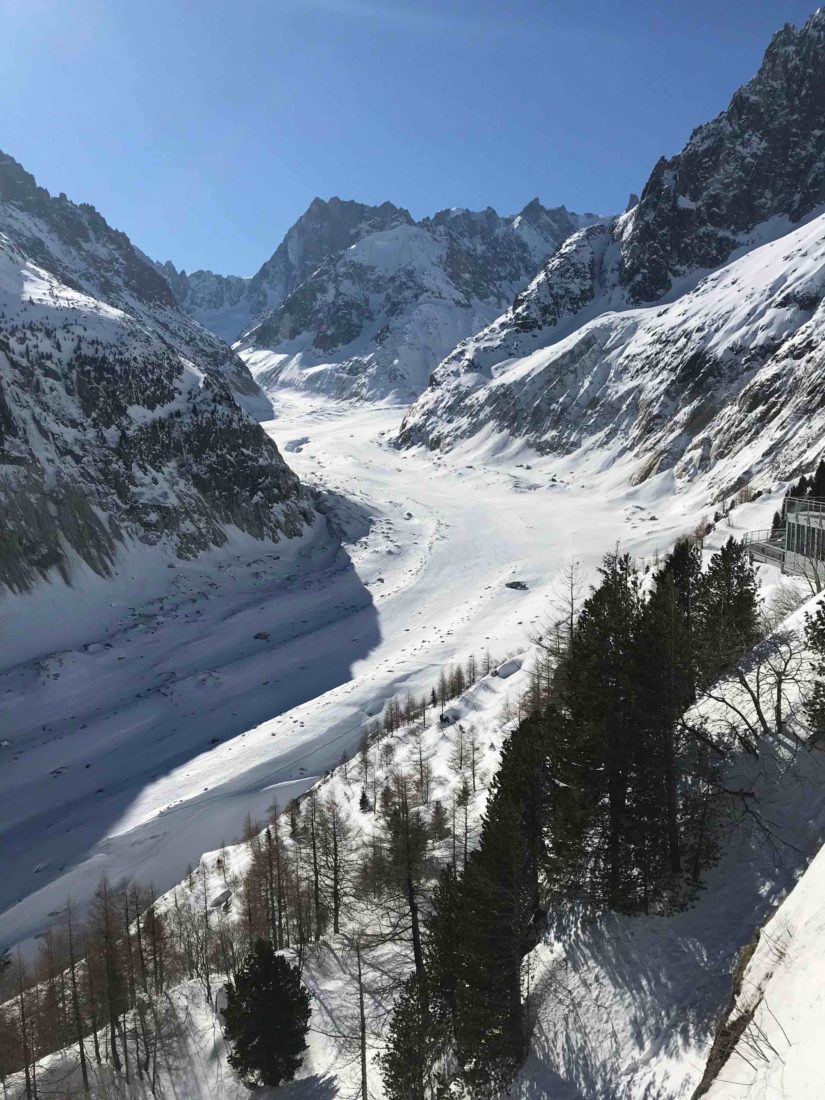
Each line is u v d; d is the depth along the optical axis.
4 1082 46.09
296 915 54.12
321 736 93.88
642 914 26.66
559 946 28.61
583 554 165.88
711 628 33.28
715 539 101.69
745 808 26.25
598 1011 24.91
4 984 57.31
